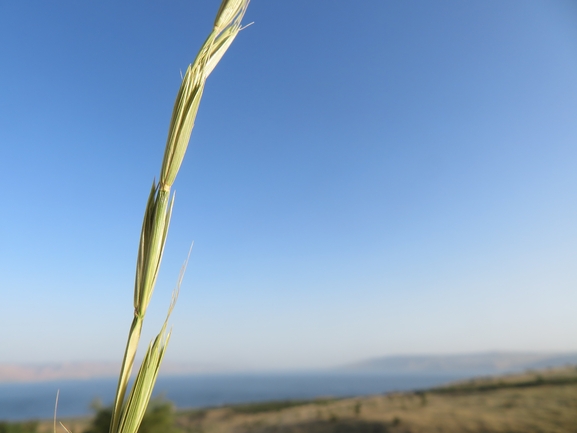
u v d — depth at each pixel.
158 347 0.79
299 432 37.50
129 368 0.75
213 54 0.89
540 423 31.23
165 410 15.34
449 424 33.91
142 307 0.77
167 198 0.81
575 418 31.42
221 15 0.91
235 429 41.50
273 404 60.31
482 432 30.50
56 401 0.76
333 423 39.81
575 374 59.75
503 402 42.53
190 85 0.85
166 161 0.82
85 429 14.36
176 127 0.83
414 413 39.94
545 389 47.75
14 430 21.06
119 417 0.73
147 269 0.78
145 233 0.80
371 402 52.06
